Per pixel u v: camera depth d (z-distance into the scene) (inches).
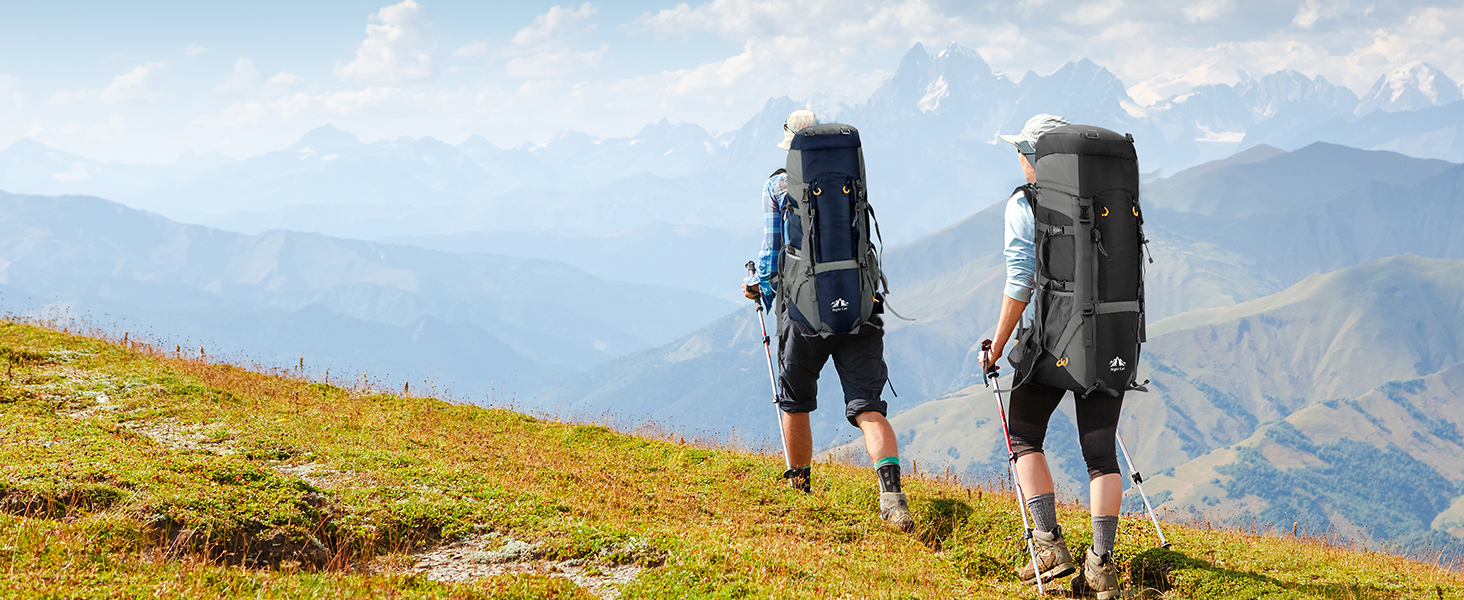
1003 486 306.3
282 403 346.6
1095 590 193.8
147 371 369.1
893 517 244.5
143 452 224.2
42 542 156.0
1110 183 182.4
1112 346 181.6
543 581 167.3
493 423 360.8
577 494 253.1
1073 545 225.6
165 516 181.2
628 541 195.6
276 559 184.5
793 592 173.0
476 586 163.9
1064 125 193.2
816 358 260.1
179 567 158.2
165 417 296.8
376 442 291.7
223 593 146.9
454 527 206.7
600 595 170.7
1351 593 200.7
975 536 240.1
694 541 202.5
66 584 140.1
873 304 248.2
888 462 248.7
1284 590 199.8
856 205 241.9
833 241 240.1
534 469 276.7
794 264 246.2
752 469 298.7
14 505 179.6
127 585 142.6
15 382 325.4
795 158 244.2
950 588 197.5
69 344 422.6
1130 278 183.0
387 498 217.8
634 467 296.2
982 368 204.2
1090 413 192.7
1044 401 199.3
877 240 248.4
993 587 208.5
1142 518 266.1
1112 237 181.3
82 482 191.2
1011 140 205.8
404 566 189.5
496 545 199.2
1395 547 293.6
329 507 207.2
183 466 212.1
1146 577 210.5
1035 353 188.9
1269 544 265.1
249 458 245.0
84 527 166.9
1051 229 185.2
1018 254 190.7
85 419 280.4
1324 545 295.4
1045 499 199.6
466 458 283.3
